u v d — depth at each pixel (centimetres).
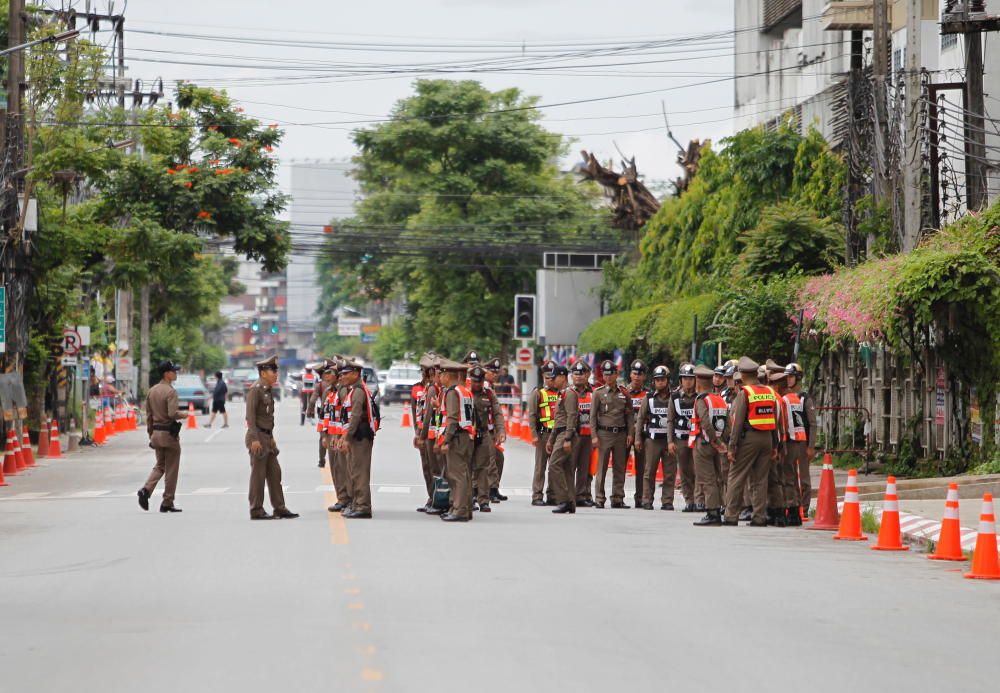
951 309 5709
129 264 9588
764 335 7456
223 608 2769
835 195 8750
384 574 3238
